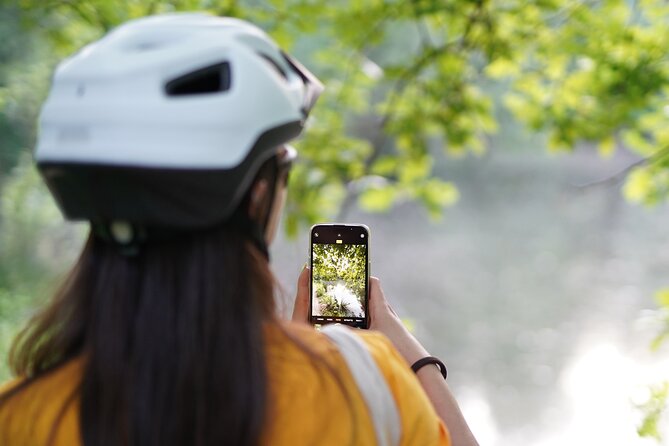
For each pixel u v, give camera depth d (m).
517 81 4.79
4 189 13.63
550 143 4.69
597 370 10.98
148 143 0.87
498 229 22.05
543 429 9.09
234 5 4.34
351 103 5.25
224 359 0.91
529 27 4.59
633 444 8.23
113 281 0.95
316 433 0.93
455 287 16.00
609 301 14.80
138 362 0.92
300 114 1.00
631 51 4.30
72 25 4.63
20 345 1.02
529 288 15.86
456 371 11.22
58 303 0.99
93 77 0.89
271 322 0.96
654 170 4.33
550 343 12.37
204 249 0.93
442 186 5.06
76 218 0.93
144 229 0.93
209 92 0.94
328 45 5.25
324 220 4.75
